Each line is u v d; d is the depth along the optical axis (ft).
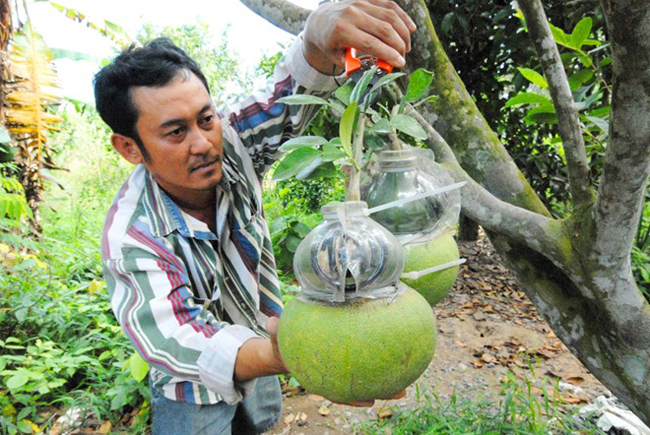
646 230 15.20
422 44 4.89
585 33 5.49
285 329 2.89
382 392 2.73
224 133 5.21
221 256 5.50
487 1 14.21
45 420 9.44
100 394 10.00
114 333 11.43
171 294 4.25
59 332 11.20
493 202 4.42
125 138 4.68
